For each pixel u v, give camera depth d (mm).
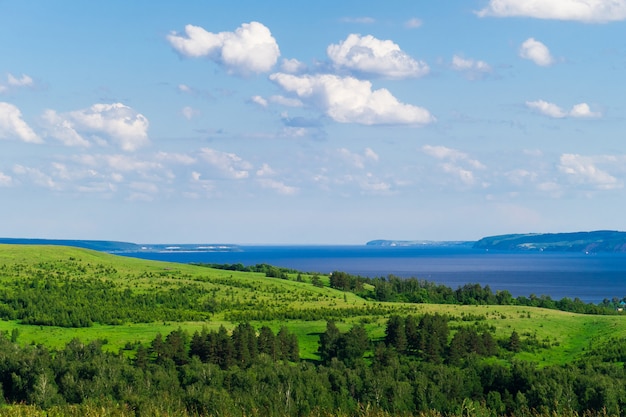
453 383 123188
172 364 146875
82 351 146875
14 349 144250
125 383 119875
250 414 90250
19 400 122375
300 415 101438
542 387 114812
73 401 118125
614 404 105438
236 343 157375
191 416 87438
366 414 71500
